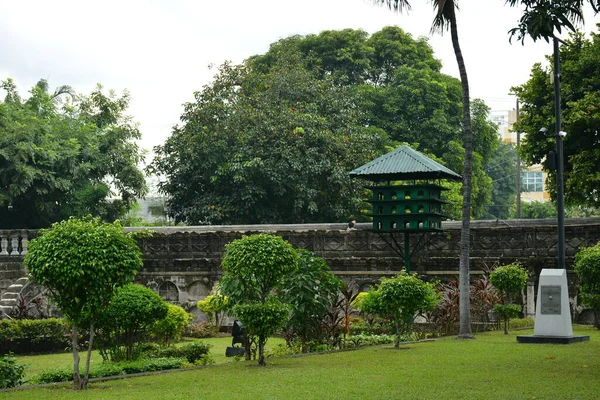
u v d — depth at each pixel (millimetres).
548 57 27625
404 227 20141
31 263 10969
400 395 9883
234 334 17984
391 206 20344
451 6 17781
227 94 35688
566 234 22469
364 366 12812
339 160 34156
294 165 32719
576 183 25172
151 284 26406
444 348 15477
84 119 34844
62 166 31203
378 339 17359
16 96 33750
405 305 15570
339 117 36062
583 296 19828
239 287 14438
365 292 23953
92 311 11125
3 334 18219
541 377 11242
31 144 30094
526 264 22531
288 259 14078
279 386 10789
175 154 35438
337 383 10953
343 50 43750
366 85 42562
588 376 11344
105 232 11273
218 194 34250
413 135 41625
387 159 20547
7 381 11758
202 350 15492
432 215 20125
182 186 35156
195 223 34125
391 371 12109
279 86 36344
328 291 16781
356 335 18547
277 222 34250
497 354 14227
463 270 17984
